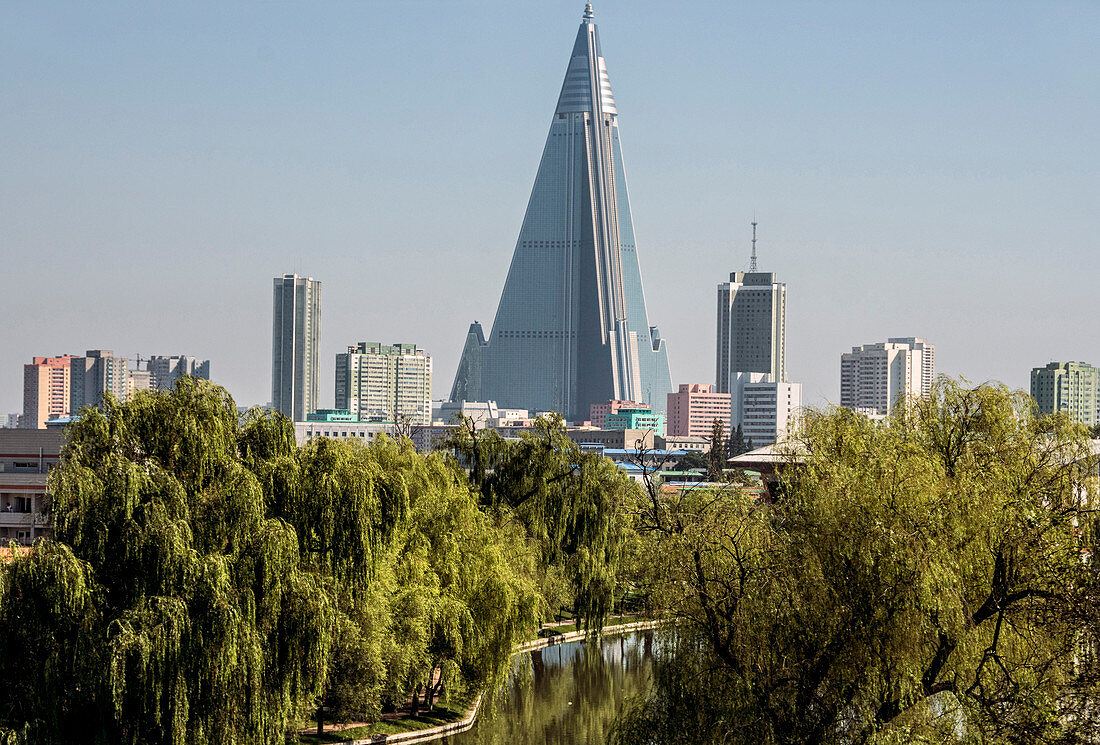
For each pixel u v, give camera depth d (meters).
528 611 77.44
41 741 46.28
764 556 46.19
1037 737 39.38
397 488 62.09
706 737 44.88
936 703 42.25
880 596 41.22
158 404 53.62
